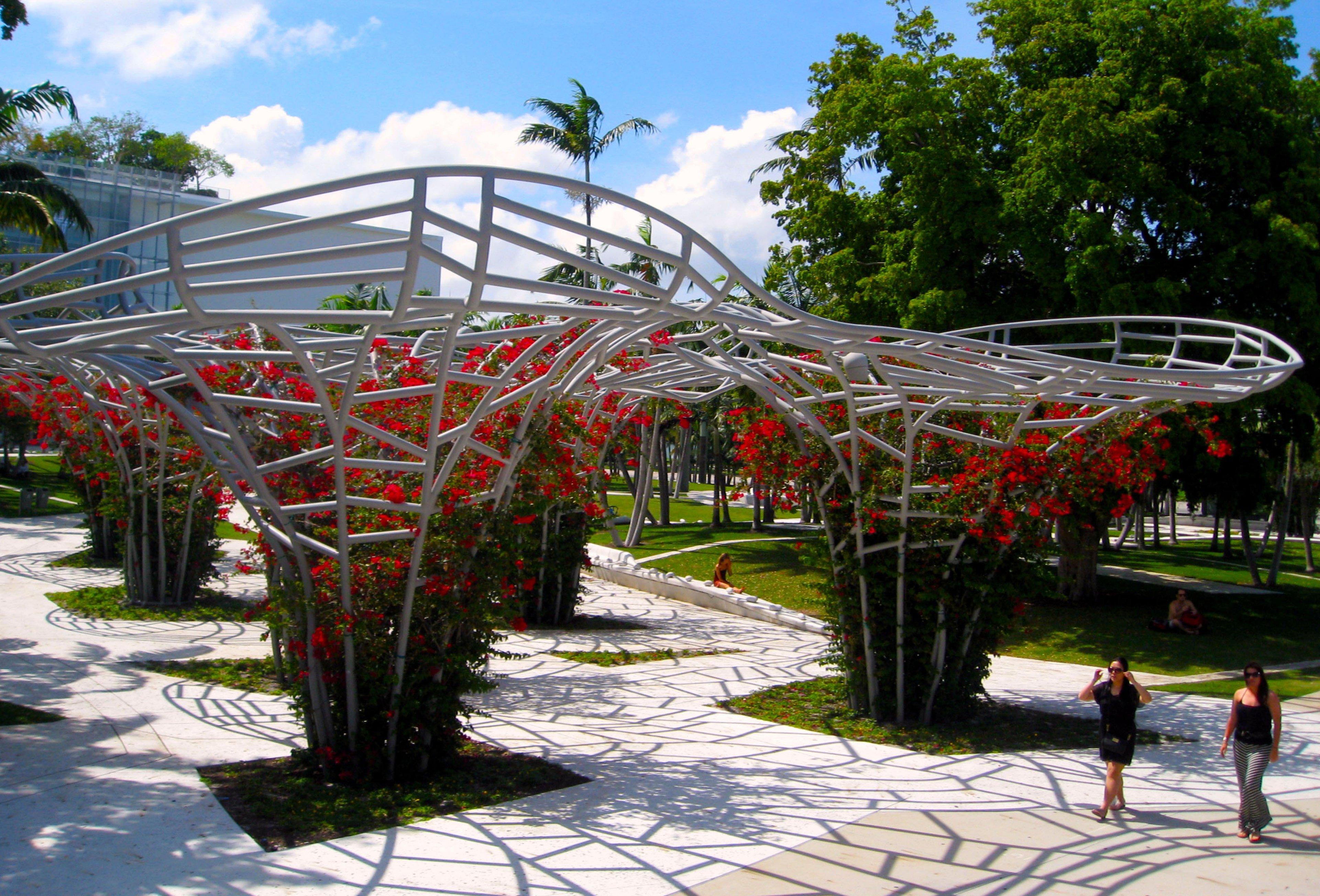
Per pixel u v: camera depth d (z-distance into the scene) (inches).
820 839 255.1
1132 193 629.6
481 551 293.0
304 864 218.1
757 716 403.2
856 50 780.0
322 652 271.1
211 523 610.2
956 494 368.8
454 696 290.8
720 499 1402.6
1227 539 1353.3
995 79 716.7
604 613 698.2
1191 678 563.2
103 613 546.9
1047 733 389.7
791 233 777.6
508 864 225.8
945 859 243.8
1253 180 643.5
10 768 273.6
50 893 195.3
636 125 1050.1
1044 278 621.9
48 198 753.6
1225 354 649.6
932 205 647.8
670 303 229.5
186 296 194.7
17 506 1147.3
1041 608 757.9
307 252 195.8
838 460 378.9
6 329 215.3
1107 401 348.2
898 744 363.6
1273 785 324.5
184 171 2108.8
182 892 199.2
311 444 303.0
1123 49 666.2
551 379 280.7
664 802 281.4
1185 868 242.2
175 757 292.5
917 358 290.0
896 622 391.5
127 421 603.2
